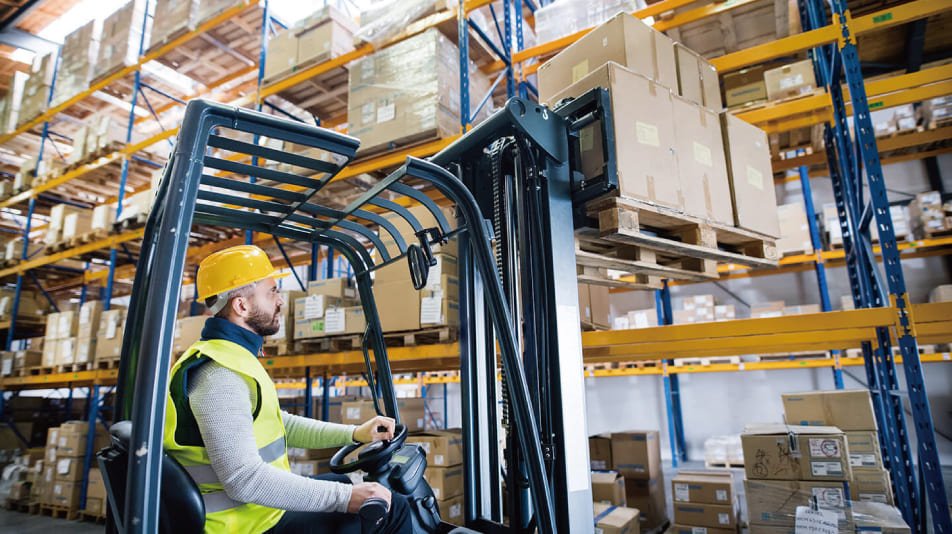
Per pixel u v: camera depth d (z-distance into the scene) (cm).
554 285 224
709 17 449
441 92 480
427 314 426
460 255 267
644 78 263
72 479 661
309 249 859
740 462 759
